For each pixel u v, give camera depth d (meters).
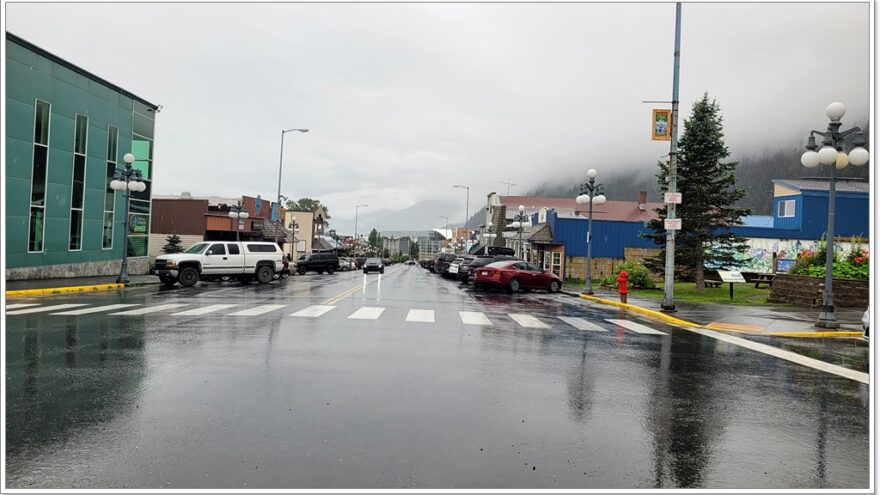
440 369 8.06
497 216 69.38
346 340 10.23
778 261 34.53
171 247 45.06
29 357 8.26
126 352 8.70
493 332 12.02
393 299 19.61
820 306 18.48
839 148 14.06
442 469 4.54
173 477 4.24
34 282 22.41
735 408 6.62
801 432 5.79
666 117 17.55
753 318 15.82
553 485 4.31
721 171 26.81
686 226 27.12
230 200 59.84
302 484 4.18
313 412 5.86
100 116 28.17
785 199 39.28
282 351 9.00
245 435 5.14
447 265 42.97
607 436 5.47
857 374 8.77
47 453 4.63
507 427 5.62
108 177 29.03
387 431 5.36
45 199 24.42
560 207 76.56
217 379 7.11
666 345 11.20
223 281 29.62
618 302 20.45
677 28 17.45
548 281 27.33
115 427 5.27
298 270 47.53
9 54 22.05
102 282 23.11
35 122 23.70
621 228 38.47
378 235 181.88
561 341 11.18
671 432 5.66
